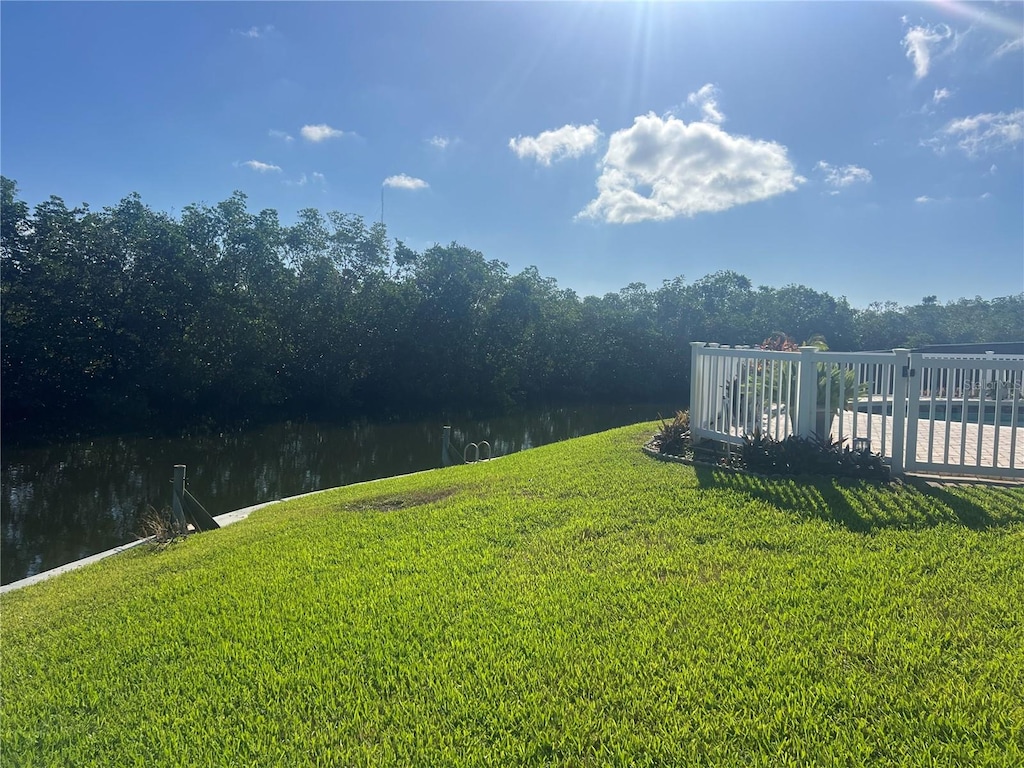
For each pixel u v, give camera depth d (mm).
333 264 37688
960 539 4965
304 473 19922
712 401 8773
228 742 3176
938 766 2607
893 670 3281
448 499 7773
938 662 3326
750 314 54031
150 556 7578
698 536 5496
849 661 3396
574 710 3168
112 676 4031
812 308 54656
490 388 41031
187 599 5246
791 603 4117
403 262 40062
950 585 4199
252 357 31734
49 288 27344
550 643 3824
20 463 20578
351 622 4371
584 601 4375
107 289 28797
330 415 34906
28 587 7008
